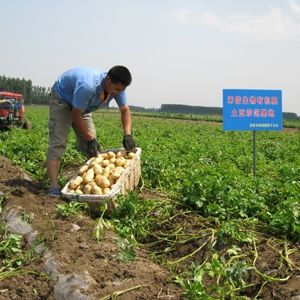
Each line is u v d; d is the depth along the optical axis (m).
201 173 3.23
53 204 2.81
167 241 2.55
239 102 3.88
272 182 3.36
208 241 2.41
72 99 3.03
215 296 1.96
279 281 2.01
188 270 2.22
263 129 3.90
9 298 1.96
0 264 2.20
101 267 2.10
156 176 3.81
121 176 3.03
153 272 2.14
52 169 3.09
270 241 2.38
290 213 2.48
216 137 10.16
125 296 1.91
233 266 2.07
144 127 13.79
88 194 2.88
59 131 3.12
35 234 2.41
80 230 2.46
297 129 18.41
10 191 2.91
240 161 5.02
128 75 2.91
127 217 2.77
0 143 5.46
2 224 2.55
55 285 2.01
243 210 2.71
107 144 6.14
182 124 17.66
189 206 2.88
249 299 1.93
